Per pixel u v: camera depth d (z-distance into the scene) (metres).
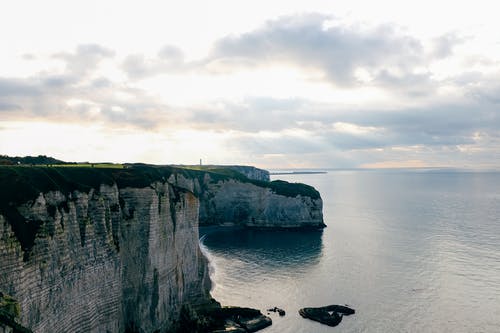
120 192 62.28
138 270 61.28
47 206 47.00
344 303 80.44
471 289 86.75
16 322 31.28
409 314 74.12
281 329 69.62
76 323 47.69
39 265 42.38
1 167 49.47
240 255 123.12
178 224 74.50
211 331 67.69
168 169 143.75
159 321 63.53
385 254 119.44
